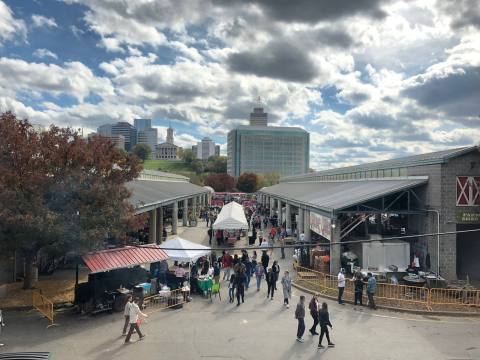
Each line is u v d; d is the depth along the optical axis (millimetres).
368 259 21953
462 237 24766
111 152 18750
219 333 14125
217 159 173125
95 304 15875
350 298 18391
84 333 13898
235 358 12031
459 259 24703
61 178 16344
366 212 21859
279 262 27422
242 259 21578
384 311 16781
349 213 21828
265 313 16469
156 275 19859
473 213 21453
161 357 12000
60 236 15602
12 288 18625
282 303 17953
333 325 15000
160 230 33281
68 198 16703
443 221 21422
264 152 181250
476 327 14836
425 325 15031
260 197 78000
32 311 16109
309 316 16172
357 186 29922
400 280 21328
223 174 113125
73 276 21453
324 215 23531
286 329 14594
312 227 28766
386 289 19594
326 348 12812
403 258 22094
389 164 28688
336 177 44969
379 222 25297
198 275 20391
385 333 14172
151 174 48344
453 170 21547
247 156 180375
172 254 19703
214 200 84438
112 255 17094
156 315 16125
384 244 22031
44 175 15727
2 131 15992
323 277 21859
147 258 18062
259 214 54594
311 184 51031
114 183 18000
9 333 13742
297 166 183125
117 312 16328
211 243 33562
